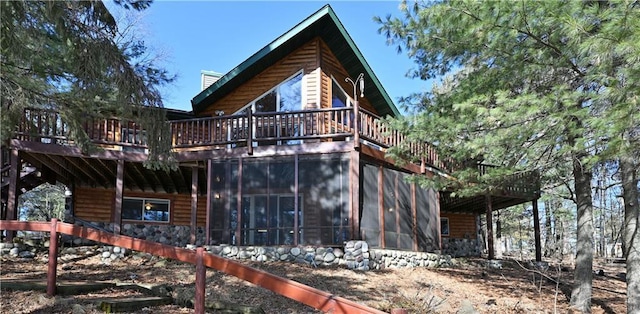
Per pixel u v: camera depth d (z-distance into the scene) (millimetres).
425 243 13516
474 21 7031
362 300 8281
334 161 11383
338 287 9016
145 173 13586
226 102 14617
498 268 14531
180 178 14359
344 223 11055
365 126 11750
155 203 15930
